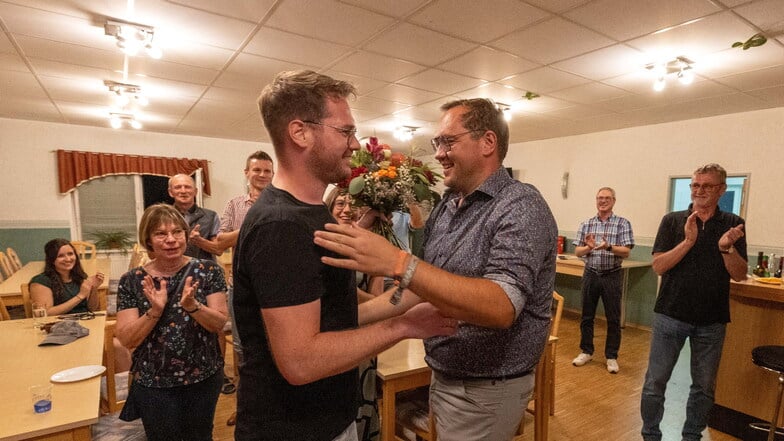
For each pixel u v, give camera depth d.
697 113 4.18
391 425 1.71
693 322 2.11
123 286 1.71
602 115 4.43
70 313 2.80
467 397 1.20
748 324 2.48
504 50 2.73
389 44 2.66
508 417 1.20
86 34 2.56
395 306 1.10
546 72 3.14
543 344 1.22
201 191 6.26
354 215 1.54
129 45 2.59
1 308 2.53
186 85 3.64
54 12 2.27
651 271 4.74
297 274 0.73
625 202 5.02
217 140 6.51
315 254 0.76
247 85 3.63
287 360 0.71
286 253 0.73
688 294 2.12
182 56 2.93
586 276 3.77
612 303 3.60
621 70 3.05
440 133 1.24
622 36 2.47
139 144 6.02
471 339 1.17
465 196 1.28
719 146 4.23
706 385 2.14
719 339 2.11
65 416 1.31
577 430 2.58
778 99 3.57
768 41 2.47
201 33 2.53
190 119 5.09
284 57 2.92
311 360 0.72
